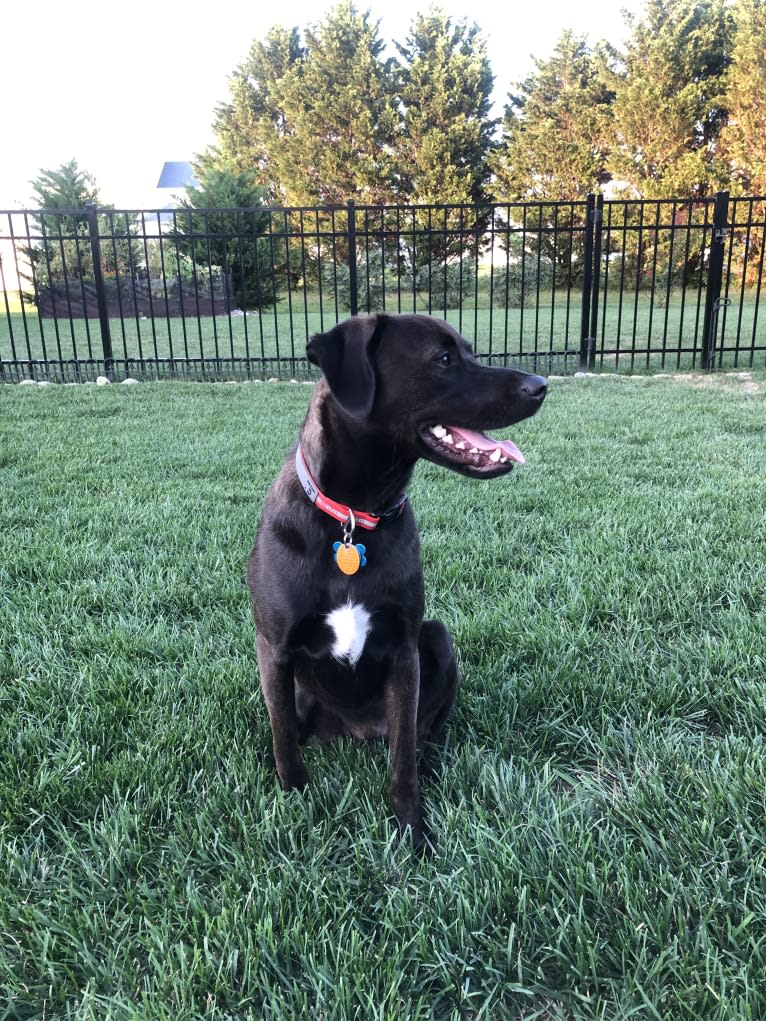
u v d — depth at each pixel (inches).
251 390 246.8
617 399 223.1
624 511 121.9
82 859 50.3
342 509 56.1
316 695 65.2
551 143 774.5
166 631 84.0
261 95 946.7
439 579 97.3
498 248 724.0
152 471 150.9
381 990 41.2
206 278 575.2
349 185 872.3
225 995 41.1
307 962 42.3
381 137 862.5
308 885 47.9
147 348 372.5
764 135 674.8
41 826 54.7
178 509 125.1
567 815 54.0
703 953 42.3
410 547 59.3
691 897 45.9
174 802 55.8
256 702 71.1
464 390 58.2
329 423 57.0
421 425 58.6
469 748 63.5
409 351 57.8
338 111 847.7
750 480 135.8
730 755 59.3
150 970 43.4
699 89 709.3
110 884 49.3
